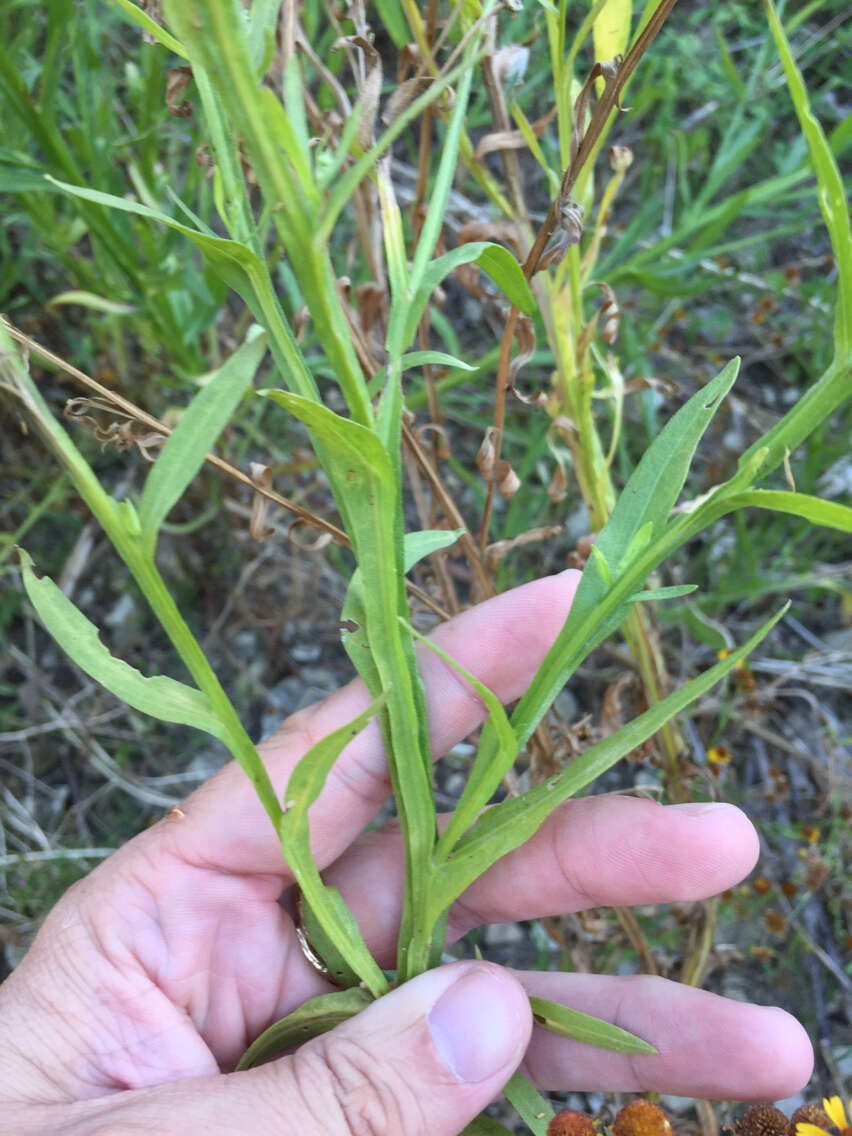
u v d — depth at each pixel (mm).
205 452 107
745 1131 183
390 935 226
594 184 444
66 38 258
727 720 343
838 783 321
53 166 259
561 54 167
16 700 362
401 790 154
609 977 210
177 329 299
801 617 371
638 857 199
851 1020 301
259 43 113
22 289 383
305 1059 164
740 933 312
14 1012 190
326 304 110
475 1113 166
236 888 205
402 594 152
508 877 210
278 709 359
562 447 300
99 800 347
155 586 116
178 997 202
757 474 132
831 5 452
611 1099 278
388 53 420
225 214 132
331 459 122
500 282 143
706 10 439
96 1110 170
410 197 403
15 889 315
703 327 426
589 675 351
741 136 307
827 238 433
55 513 362
